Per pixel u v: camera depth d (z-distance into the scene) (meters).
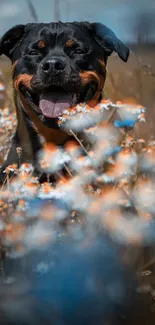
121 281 1.96
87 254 2.01
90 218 2.03
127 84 2.88
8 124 2.39
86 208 2.03
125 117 2.11
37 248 2.00
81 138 2.27
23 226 2.03
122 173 2.04
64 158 2.05
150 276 1.98
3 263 2.01
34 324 1.89
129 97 2.78
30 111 2.33
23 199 2.06
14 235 2.00
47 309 1.91
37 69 2.32
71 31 2.36
